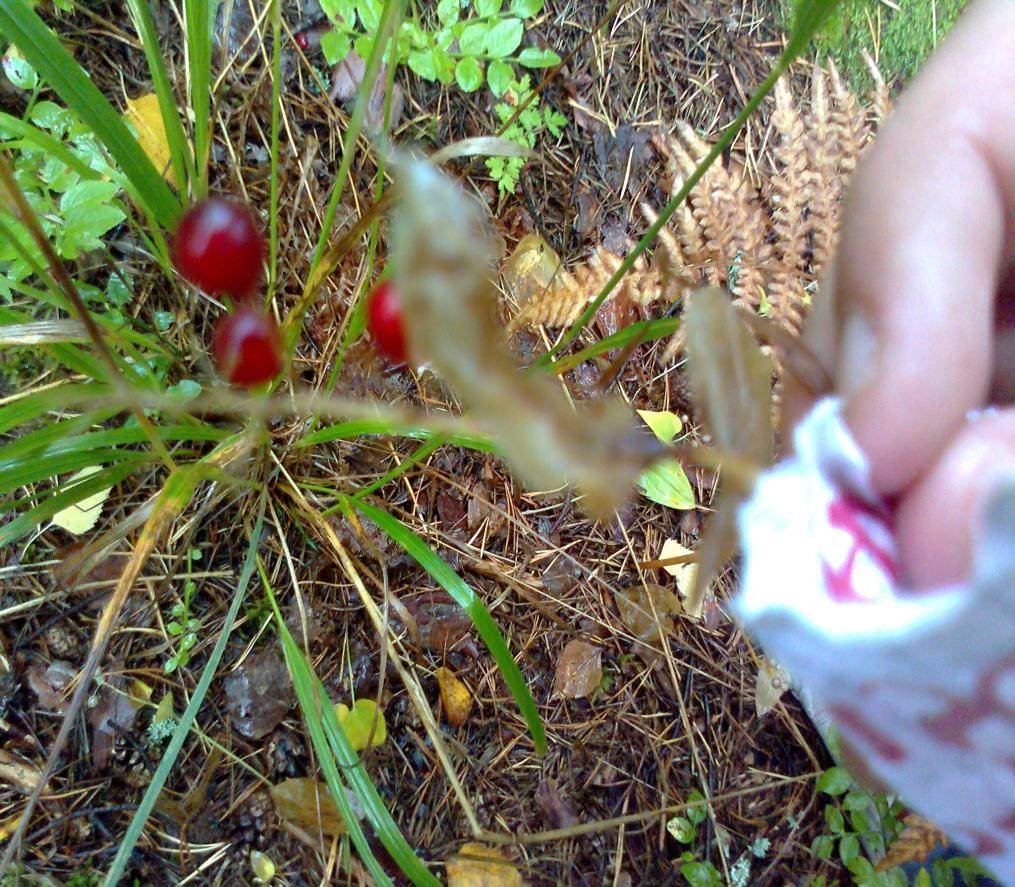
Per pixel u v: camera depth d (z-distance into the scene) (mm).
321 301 188
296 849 167
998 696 73
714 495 215
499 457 201
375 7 178
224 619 175
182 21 189
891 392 88
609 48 233
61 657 165
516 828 180
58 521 163
